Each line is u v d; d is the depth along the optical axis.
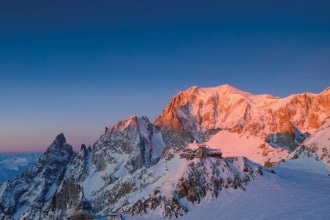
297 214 196.75
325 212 198.12
